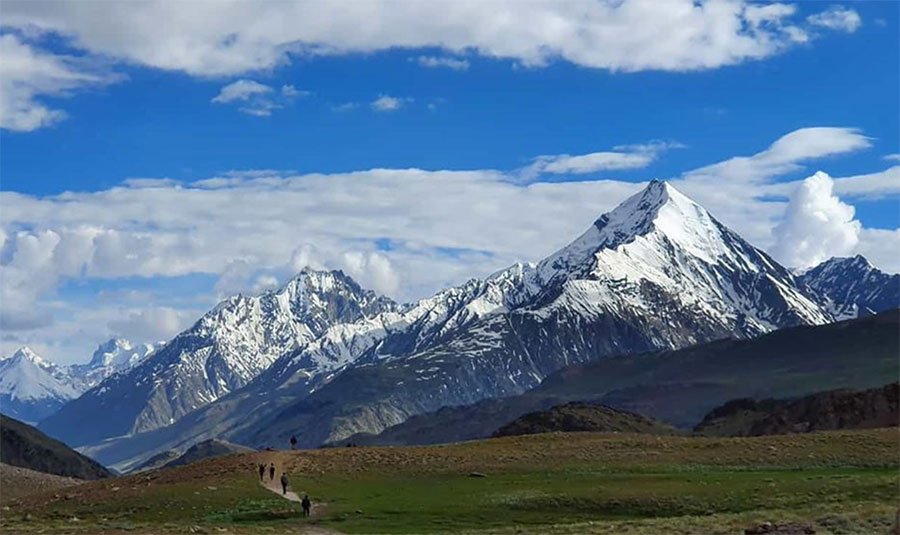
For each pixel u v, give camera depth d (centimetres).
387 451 14512
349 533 9144
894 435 14075
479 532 8488
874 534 6781
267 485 11950
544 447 14700
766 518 7981
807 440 14262
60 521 10706
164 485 12219
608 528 8181
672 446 14562
